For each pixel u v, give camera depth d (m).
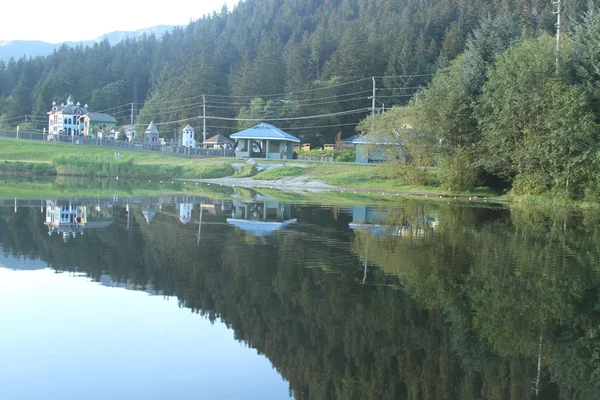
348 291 11.23
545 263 14.41
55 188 38.00
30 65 143.75
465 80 42.59
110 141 76.88
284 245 16.33
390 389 6.91
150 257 13.93
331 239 17.72
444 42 96.56
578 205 34.16
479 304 10.57
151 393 6.58
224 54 129.38
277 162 64.44
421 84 94.56
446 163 42.12
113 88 125.00
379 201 34.28
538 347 8.48
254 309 9.96
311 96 93.81
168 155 72.62
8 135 75.31
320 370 7.46
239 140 74.62
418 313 9.95
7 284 10.98
